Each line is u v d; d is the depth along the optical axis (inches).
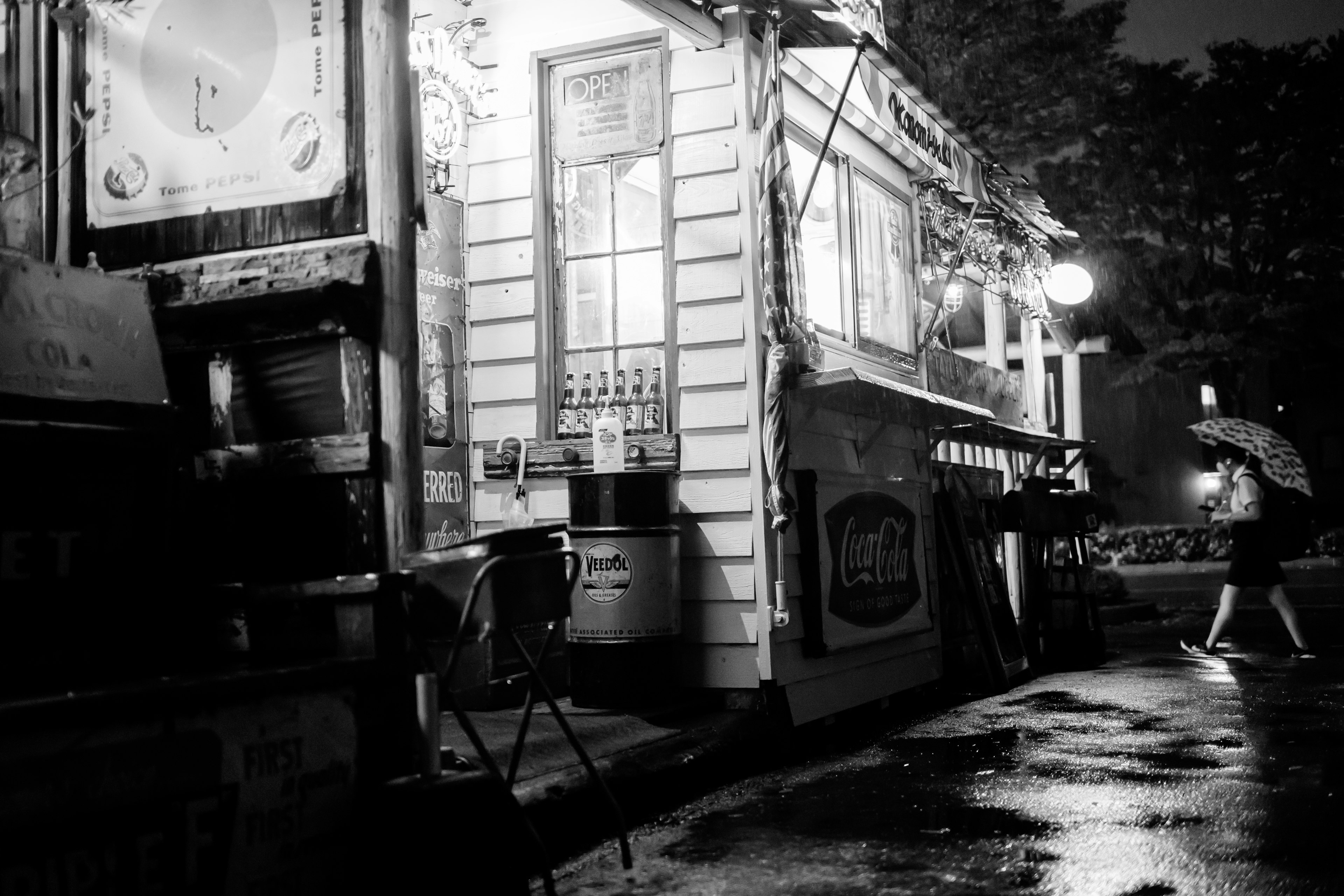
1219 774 221.3
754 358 255.3
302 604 148.4
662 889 156.0
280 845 128.0
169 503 139.7
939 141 376.5
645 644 240.5
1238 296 1225.4
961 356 413.1
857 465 304.3
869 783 221.6
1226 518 436.8
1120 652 459.5
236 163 163.0
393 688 144.3
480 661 233.8
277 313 156.9
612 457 260.2
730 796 213.5
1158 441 1160.2
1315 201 1240.2
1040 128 1348.4
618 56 273.7
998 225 444.8
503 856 136.3
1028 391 510.9
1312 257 1227.2
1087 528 422.0
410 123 159.2
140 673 135.0
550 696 151.3
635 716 229.6
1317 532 1055.0
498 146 282.8
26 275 139.3
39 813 105.7
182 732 118.7
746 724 240.5
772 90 253.8
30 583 126.4
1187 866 161.3
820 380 255.4
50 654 127.4
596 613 240.8
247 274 156.1
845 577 286.8
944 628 359.6
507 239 281.1
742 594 254.4
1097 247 1307.8
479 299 282.8
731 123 261.4
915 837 179.8
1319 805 194.4
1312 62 1262.3
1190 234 1290.6
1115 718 292.0
